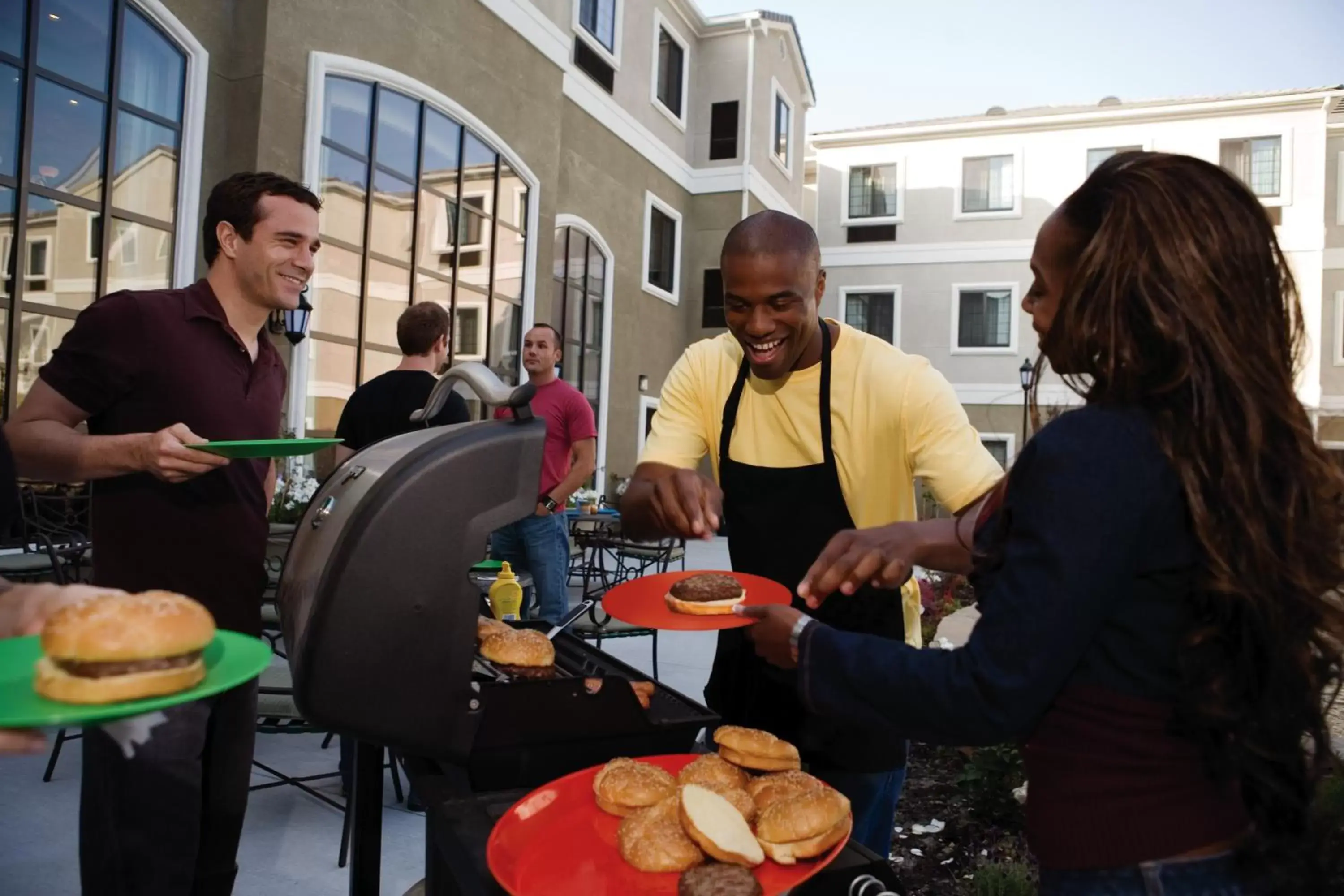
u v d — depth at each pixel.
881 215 21.30
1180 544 0.81
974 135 20.64
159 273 6.54
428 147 9.42
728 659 1.66
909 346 20.89
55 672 0.75
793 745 1.48
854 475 1.59
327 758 3.63
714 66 17.52
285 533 4.18
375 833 1.35
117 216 6.21
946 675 0.84
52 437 1.72
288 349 7.22
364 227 8.52
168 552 1.92
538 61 11.26
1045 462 0.83
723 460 1.69
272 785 2.75
